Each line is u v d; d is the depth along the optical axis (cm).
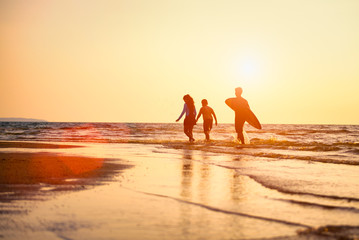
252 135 3366
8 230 305
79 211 368
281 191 474
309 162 818
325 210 375
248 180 565
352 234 297
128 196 442
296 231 304
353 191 471
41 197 431
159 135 3138
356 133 3950
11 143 1491
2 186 495
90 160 829
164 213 362
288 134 3578
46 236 290
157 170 682
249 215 355
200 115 1708
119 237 289
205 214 359
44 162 749
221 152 1116
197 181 556
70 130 4284
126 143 1723
